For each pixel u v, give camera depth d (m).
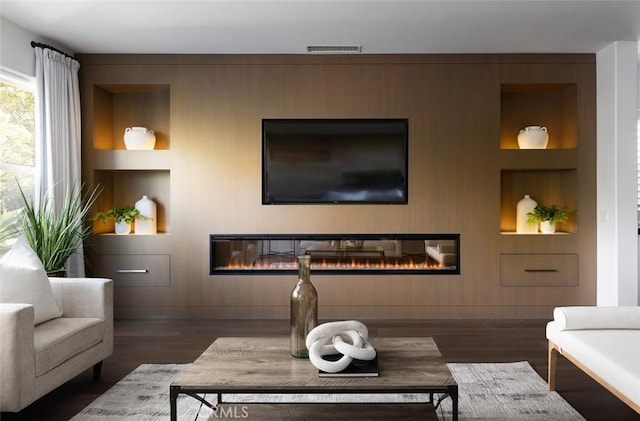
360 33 4.26
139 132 4.96
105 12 3.81
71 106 4.60
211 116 4.84
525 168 4.84
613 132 4.53
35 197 4.22
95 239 4.86
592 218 4.81
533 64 4.81
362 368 2.11
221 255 4.88
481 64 4.80
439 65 4.82
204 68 4.83
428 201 4.84
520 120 5.23
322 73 4.84
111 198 5.23
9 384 2.41
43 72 4.25
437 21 3.99
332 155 4.87
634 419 2.62
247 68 4.83
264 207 4.84
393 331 4.37
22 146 4.18
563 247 4.83
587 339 2.64
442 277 4.84
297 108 4.83
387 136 4.85
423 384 2.00
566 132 5.07
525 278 4.84
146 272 4.87
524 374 3.27
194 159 4.84
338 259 4.86
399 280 4.84
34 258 3.06
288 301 4.86
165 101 5.24
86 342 2.97
